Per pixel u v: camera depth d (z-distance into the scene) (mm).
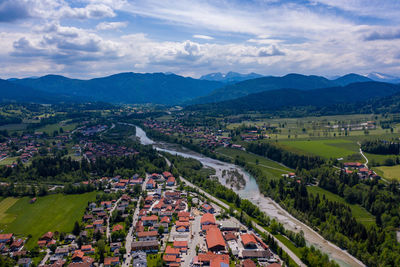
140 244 192875
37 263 179500
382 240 194375
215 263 174000
